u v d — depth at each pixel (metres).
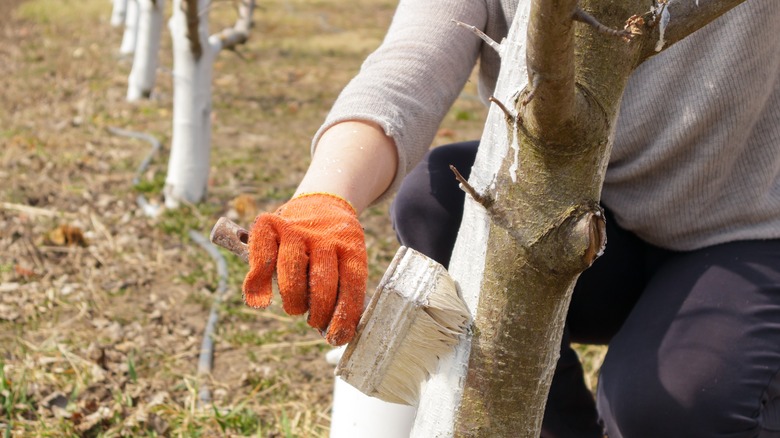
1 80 8.46
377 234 4.43
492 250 1.18
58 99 7.68
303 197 1.30
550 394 1.91
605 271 1.84
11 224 4.37
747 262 1.59
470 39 1.58
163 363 3.10
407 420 1.83
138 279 3.82
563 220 1.12
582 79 1.08
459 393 1.23
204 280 3.86
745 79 1.52
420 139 1.47
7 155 5.59
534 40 0.94
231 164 5.68
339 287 1.20
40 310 3.47
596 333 1.95
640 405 1.52
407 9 1.61
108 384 2.87
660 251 1.80
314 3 14.41
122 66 9.20
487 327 1.21
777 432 1.54
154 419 2.63
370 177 1.39
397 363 1.24
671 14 1.09
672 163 1.64
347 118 1.43
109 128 6.54
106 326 3.37
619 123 1.64
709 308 1.55
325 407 2.82
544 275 1.15
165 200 4.82
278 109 7.50
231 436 2.59
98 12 13.40
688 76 1.55
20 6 14.01
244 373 3.04
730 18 1.50
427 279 1.22
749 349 1.49
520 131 1.11
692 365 1.50
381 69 1.50
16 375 2.89
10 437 2.50
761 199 1.61
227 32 4.80
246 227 4.53
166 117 7.01
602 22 1.07
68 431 2.54
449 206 1.81
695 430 1.48
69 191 4.96
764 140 1.59
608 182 1.73
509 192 1.15
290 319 3.52
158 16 7.50
